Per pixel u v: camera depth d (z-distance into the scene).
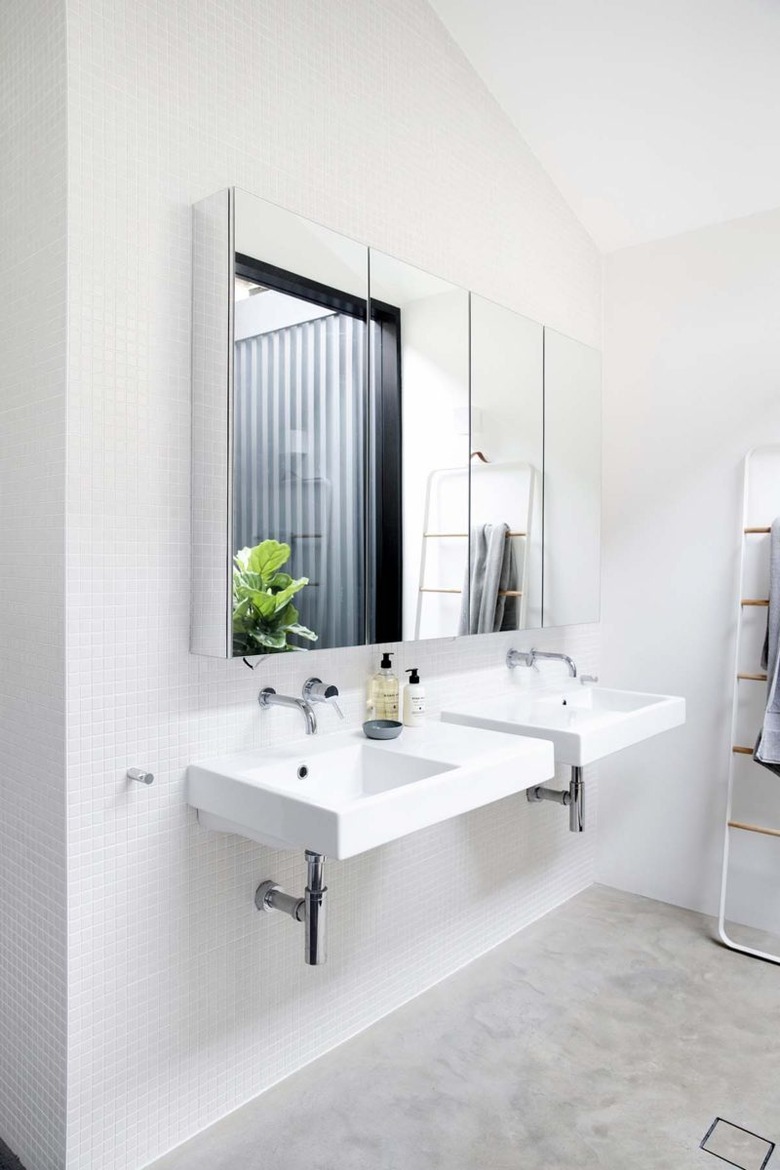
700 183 2.88
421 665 2.56
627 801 3.32
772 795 2.95
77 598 1.68
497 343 2.66
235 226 1.81
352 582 2.15
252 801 1.72
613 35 2.42
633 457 3.27
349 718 2.30
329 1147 1.87
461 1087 2.09
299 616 2.00
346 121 2.25
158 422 1.82
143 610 1.80
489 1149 1.87
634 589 3.28
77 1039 1.69
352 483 2.14
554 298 3.07
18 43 1.78
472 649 2.75
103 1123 1.74
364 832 1.60
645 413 3.23
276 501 1.93
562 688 3.11
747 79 2.46
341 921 2.28
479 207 2.72
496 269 2.79
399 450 2.29
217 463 1.83
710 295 3.05
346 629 2.13
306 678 2.17
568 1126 1.95
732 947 2.82
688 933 2.95
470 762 1.93
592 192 3.06
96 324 1.70
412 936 2.52
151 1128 1.83
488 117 2.76
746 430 2.98
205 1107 1.94
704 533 3.09
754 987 2.58
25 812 1.79
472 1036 2.31
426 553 2.38
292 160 2.10
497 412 2.66
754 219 2.94
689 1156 1.85
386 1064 2.18
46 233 1.70
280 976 2.11
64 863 1.68
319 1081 2.11
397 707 2.29
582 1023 2.38
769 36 2.31
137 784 1.79
